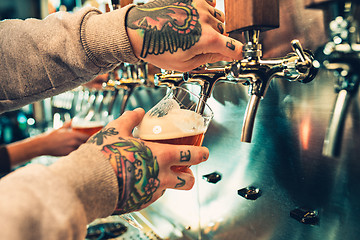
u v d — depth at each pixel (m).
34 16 2.85
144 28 0.53
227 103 0.81
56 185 0.36
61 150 1.28
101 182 0.40
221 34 0.54
